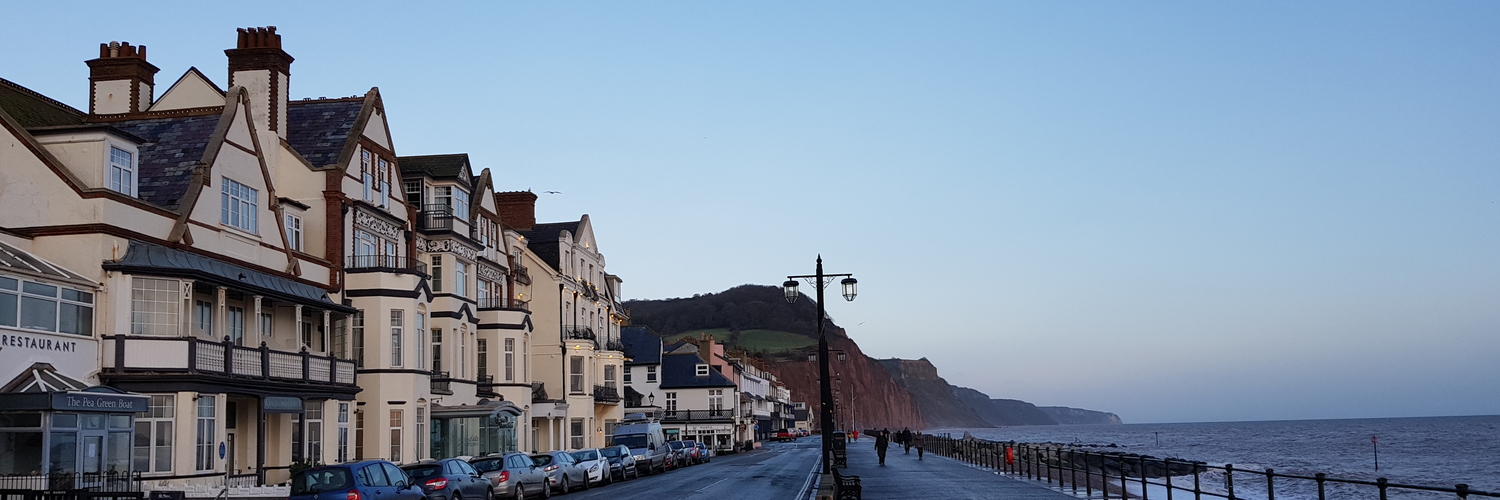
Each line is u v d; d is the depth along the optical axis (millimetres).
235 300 35375
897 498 32281
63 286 28953
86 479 25938
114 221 30641
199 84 41281
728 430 110750
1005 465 48656
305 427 37469
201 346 31625
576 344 67438
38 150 30750
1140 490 47875
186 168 35188
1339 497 50906
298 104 45375
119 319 30406
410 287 43281
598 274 78688
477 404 50562
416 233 48906
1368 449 143250
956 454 67875
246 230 36031
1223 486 58219
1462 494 14781
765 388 160375
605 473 45750
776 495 35688
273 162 41344
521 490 34344
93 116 39219
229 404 35562
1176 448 163875
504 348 56406
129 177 32594
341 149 42906
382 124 46125
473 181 55000
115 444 28219
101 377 29891
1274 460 111938
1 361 26516
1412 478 76250
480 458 34312
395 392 42062
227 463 34531
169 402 30891
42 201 30594
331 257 41031
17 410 25844
